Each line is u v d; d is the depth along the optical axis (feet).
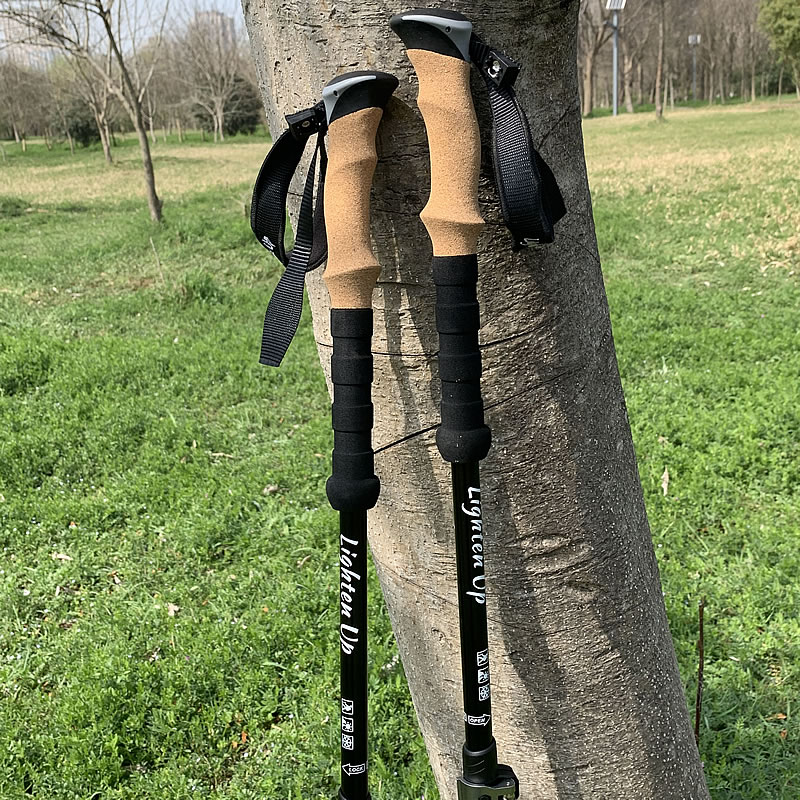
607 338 4.75
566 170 4.21
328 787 9.02
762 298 27.89
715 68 209.67
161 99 160.04
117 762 9.33
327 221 3.65
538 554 4.68
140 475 16.80
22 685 11.02
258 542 14.08
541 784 5.34
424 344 4.24
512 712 5.14
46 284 36.37
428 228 3.59
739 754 8.96
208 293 31.60
